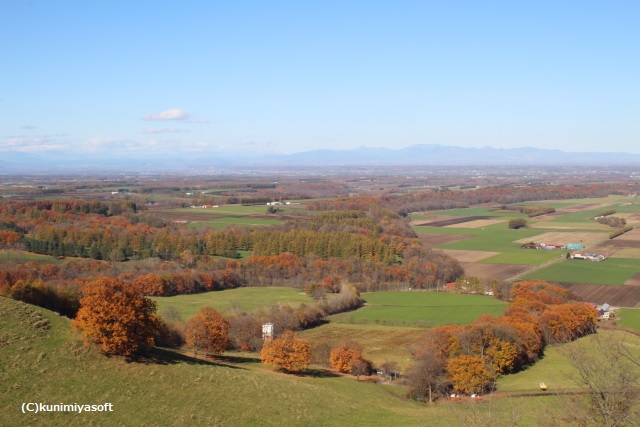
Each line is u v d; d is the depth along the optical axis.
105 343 59.25
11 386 48.88
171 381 57.34
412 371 74.62
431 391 71.69
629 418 30.81
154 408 50.91
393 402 65.06
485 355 78.19
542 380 73.44
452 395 69.62
